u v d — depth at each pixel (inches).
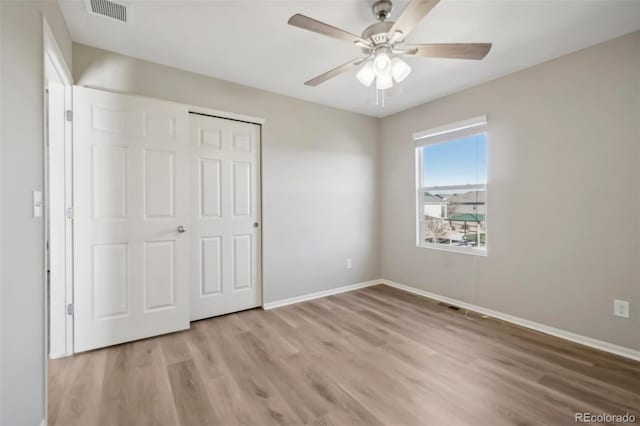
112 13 75.9
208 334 100.7
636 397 67.0
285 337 98.5
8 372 43.8
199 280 112.5
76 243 86.6
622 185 85.6
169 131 101.0
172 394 68.6
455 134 128.4
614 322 87.2
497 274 115.1
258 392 69.4
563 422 59.5
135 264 95.2
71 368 79.3
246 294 123.7
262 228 126.6
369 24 81.5
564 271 97.2
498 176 114.0
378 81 72.7
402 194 154.0
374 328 105.7
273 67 105.8
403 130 152.6
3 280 42.5
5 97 43.5
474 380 74.0
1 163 42.4
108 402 65.7
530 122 104.5
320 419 60.7
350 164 154.3
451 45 66.0
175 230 102.3
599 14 75.7
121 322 93.0
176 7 73.7
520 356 85.7
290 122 133.3
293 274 135.0
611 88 87.1
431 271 140.3
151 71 101.2
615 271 87.0
